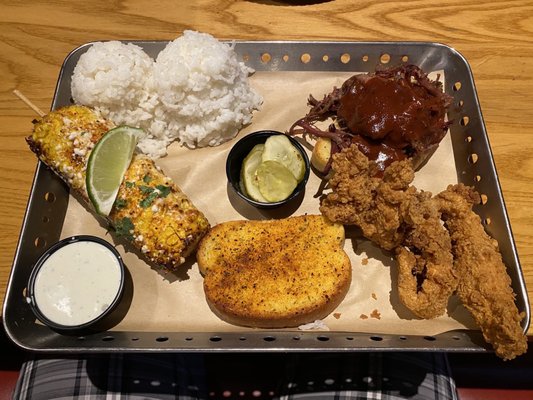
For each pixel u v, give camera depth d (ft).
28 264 0.94
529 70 1.14
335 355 1.00
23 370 1.00
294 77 1.16
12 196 1.02
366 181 0.92
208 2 1.28
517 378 1.09
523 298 0.85
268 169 0.97
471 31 1.20
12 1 1.30
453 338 0.85
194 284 0.95
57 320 0.86
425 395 0.95
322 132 1.05
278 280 0.89
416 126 0.98
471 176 1.03
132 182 0.94
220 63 1.04
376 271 0.95
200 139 1.09
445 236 0.88
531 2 1.24
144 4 1.28
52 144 0.97
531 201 0.99
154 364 1.00
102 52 1.07
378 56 1.15
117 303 0.87
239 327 0.90
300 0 1.27
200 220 0.93
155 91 1.09
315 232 0.94
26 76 1.18
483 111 1.09
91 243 0.92
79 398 0.95
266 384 1.14
